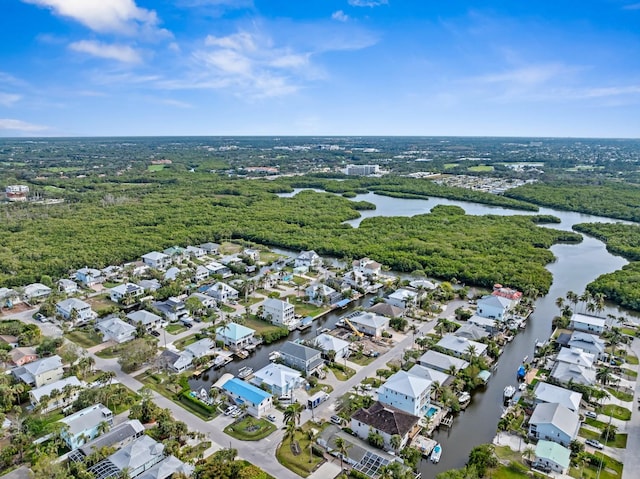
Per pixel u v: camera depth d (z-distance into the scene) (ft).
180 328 591.78
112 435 364.58
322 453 360.69
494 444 377.50
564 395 418.51
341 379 471.62
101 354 520.42
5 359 487.20
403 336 572.51
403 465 335.67
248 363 510.99
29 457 354.33
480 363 489.26
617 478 338.34
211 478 311.06
